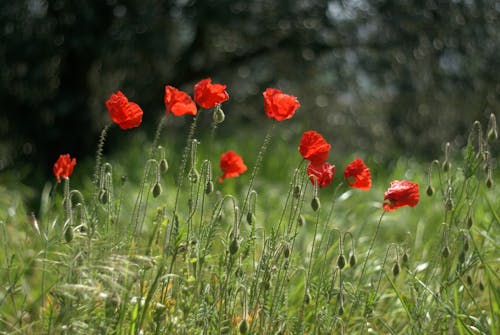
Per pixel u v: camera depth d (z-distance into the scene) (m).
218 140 11.30
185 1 10.52
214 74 12.62
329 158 10.70
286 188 7.72
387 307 4.07
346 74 11.83
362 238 5.21
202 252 3.11
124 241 3.10
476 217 4.96
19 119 10.88
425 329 3.43
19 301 3.99
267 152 9.37
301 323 3.23
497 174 7.99
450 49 11.77
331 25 10.89
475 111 12.71
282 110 3.14
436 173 7.81
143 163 8.48
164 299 3.14
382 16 11.01
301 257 4.51
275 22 10.95
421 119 13.29
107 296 2.72
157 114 11.81
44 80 10.47
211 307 3.03
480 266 3.91
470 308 3.70
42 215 5.42
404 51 11.15
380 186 7.67
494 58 12.12
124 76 11.30
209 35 11.55
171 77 11.85
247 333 3.04
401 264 3.88
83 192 7.30
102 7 10.15
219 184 7.12
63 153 11.02
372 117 13.76
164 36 10.30
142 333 3.01
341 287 3.17
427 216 5.86
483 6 11.39
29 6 10.21
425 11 11.05
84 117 10.92
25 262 4.01
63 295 2.91
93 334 2.82
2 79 10.47
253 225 3.16
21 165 10.70
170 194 6.29
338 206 6.82
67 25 10.07
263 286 3.13
